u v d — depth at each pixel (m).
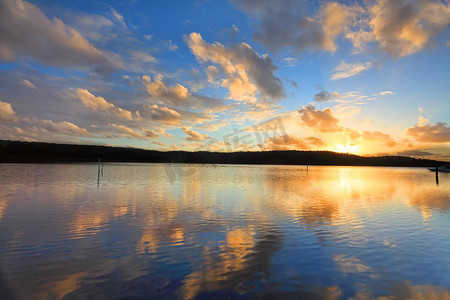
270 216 15.24
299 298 6.11
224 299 6.04
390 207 18.61
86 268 7.72
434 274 7.43
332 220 14.25
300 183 41.56
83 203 19.14
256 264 8.09
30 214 15.14
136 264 8.05
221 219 14.40
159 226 12.74
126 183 36.41
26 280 6.94
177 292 6.35
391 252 9.21
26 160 130.12
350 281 6.98
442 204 20.14
